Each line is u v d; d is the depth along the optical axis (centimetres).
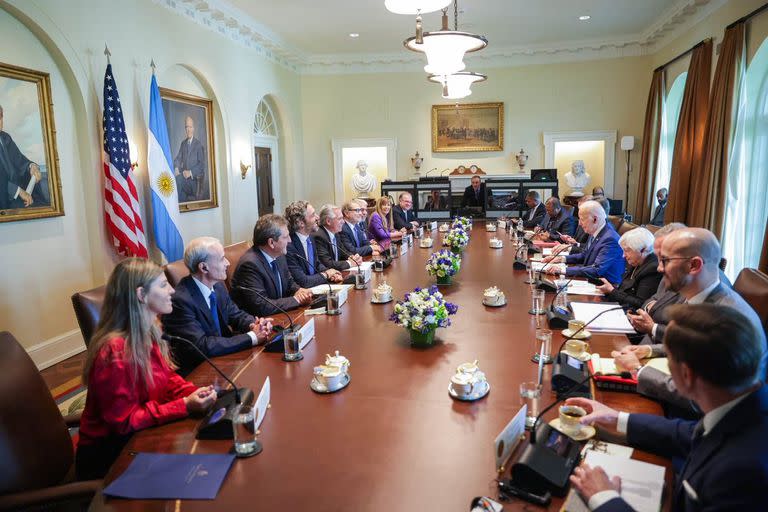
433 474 129
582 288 321
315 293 323
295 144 956
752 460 97
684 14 696
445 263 331
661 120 829
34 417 167
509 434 133
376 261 390
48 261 417
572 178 927
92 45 450
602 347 212
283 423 157
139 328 173
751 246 578
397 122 968
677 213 676
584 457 132
